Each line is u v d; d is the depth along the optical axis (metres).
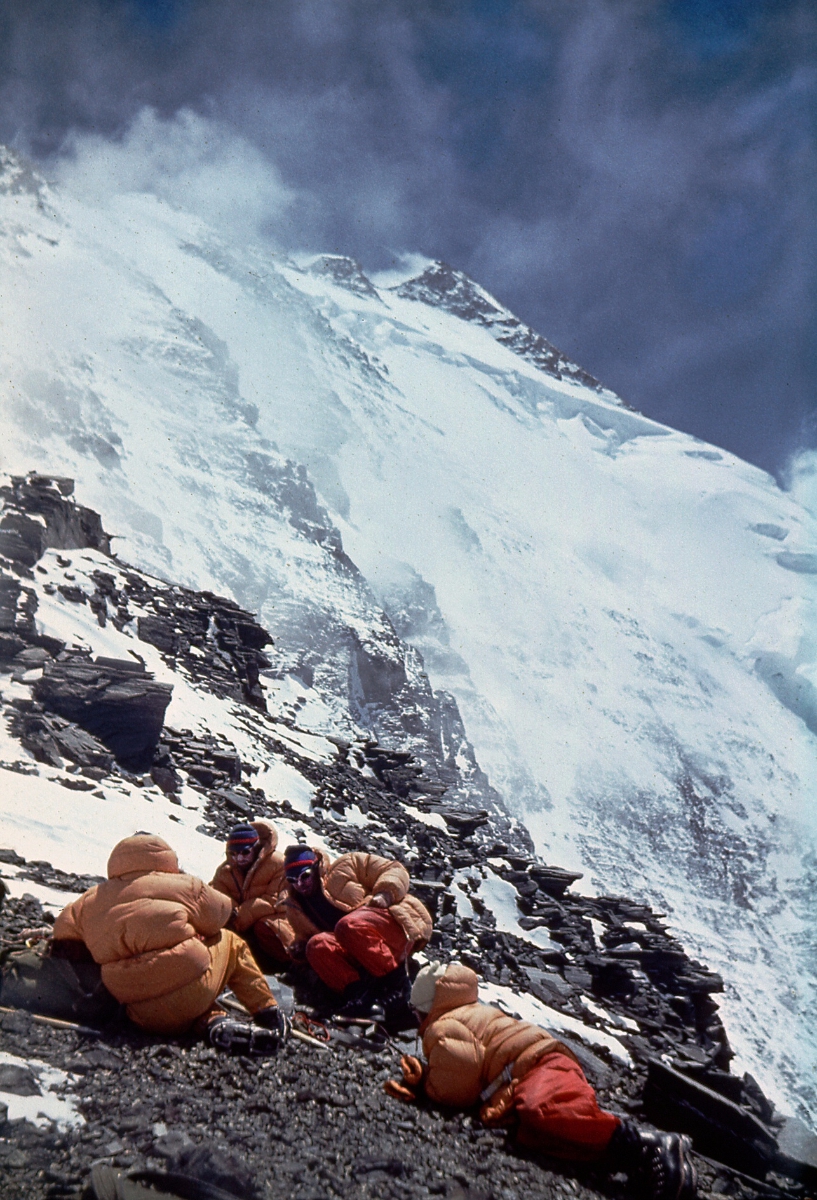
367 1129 5.39
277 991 7.73
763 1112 10.71
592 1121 5.65
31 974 6.08
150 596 32.00
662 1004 18.61
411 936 8.05
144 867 6.32
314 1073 6.07
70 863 10.23
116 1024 6.06
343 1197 4.57
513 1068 6.04
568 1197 5.22
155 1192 4.14
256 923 8.73
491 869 22.81
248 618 36.88
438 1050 6.12
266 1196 4.31
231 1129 4.90
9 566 24.36
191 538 127.00
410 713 128.38
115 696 18.42
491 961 16.20
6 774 13.20
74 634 22.86
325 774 26.03
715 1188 7.00
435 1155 5.27
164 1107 4.96
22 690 17.69
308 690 61.47
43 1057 5.34
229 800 18.80
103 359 167.62
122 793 15.38
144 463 138.38
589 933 20.91
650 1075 8.43
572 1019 14.59
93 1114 4.77
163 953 6.02
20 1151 4.23
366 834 21.88
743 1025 114.44
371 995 7.90
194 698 25.91
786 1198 7.13
